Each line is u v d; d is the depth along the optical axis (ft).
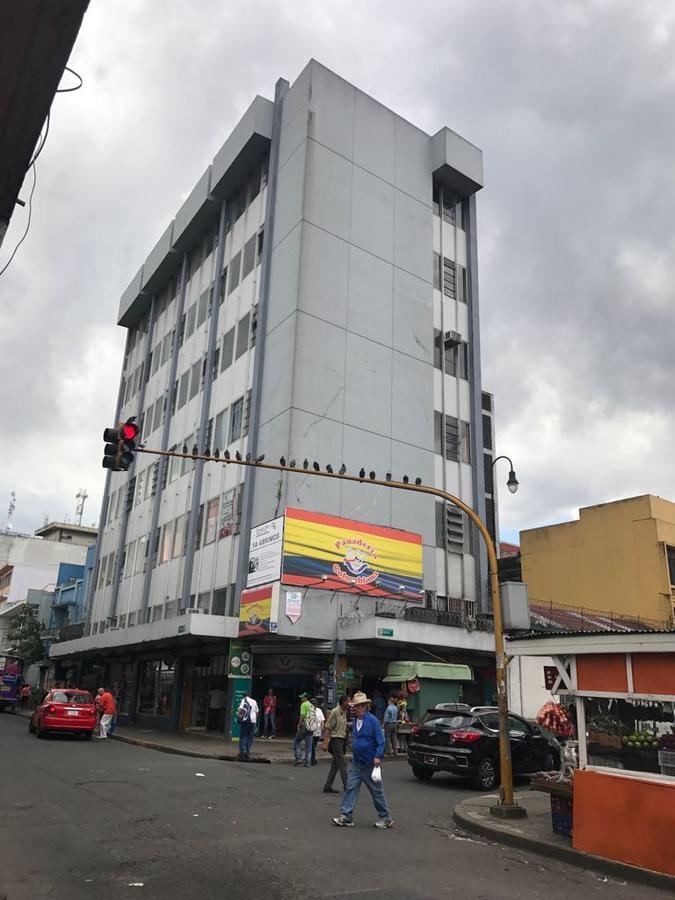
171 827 27.71
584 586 123.24
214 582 86.99
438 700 73.36
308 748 53.83
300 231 84.79
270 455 80.59
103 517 138.72
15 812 29.66
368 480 42.55
